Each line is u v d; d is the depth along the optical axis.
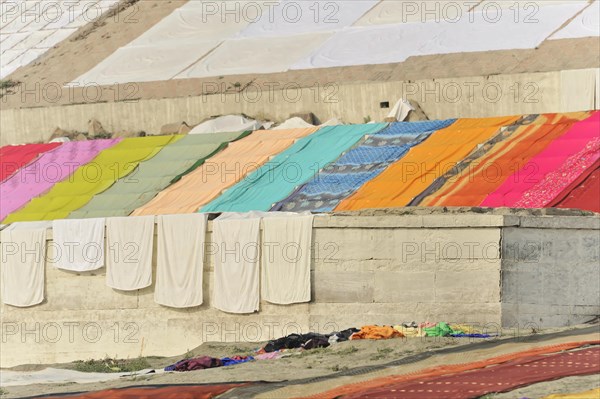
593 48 62.66
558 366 34.97
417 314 44.59
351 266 45.62
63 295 51.16
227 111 67.50
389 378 35.56
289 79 67.75
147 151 63.69
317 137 60.69
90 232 50.59
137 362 46.78
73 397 36.91
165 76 72.31
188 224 48.78
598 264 43.75
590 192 48.41
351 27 73.44
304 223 46.38
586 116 56.16
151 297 49.50
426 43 68.00
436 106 62.53
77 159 64.75
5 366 51.88
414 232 44.75
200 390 35.81
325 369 38.53
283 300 46.72
